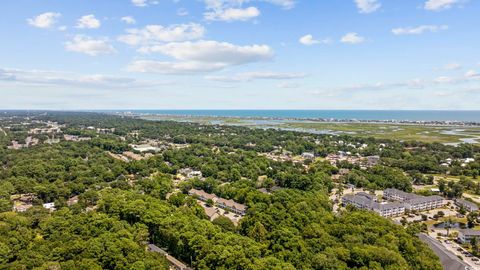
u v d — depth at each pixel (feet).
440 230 597.93
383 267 380.58
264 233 467.52
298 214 516.73
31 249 421.18
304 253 407.44
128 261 394.52
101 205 588.50
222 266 385.70
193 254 439.63
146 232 483.92
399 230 479.41
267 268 374.02
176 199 644.27
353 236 447.01
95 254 402.93
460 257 479.82
